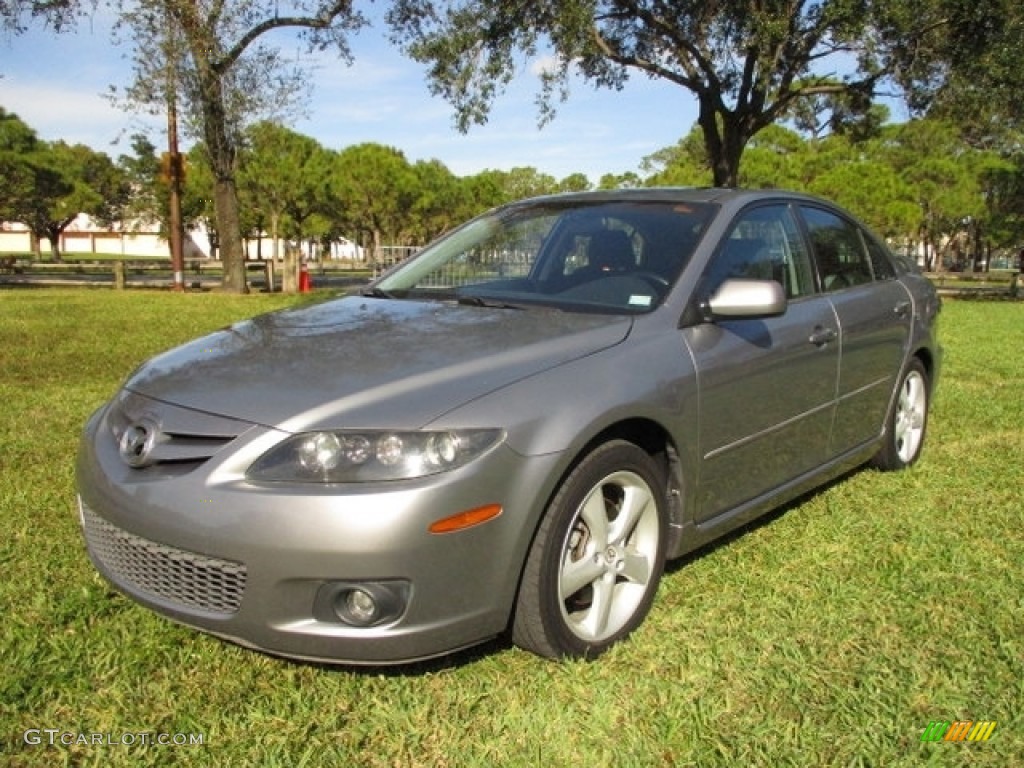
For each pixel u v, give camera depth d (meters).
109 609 3.15
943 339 11.43
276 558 2.41
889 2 16.22
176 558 2.56
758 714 2.60
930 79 18.70
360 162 42.09
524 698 2.67
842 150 41.78
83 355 8.60
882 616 3.20
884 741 2.47
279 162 36.09
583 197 4.19
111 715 2.54
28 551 3.64
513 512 2.57
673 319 3.24
